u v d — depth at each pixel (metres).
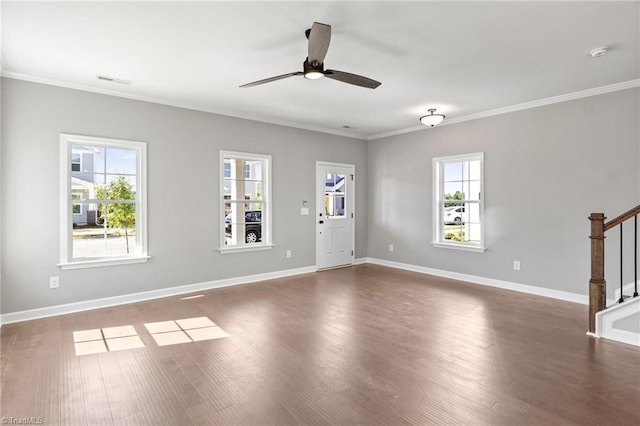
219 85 3.98
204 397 2.23
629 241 3.90
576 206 4.27
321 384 2.38
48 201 3.77
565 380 2.41
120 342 3.08
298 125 5.86
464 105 4.78
